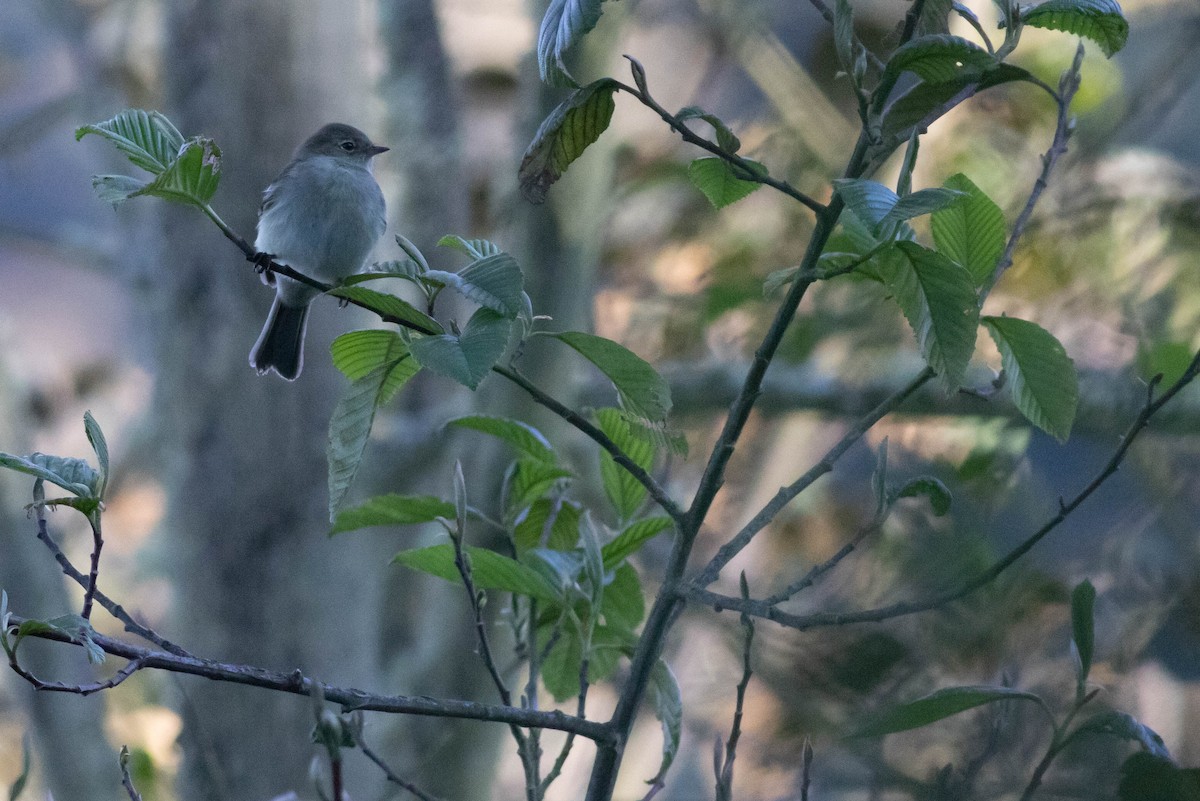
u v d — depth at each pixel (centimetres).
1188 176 1138
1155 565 706
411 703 393
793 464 1362
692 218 1373
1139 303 1065
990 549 632
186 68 1123
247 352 1155
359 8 1162
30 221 1742
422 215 1412
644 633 442
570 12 422
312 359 1162
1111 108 1172
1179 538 722
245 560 1160
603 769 433
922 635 593
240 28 1114
